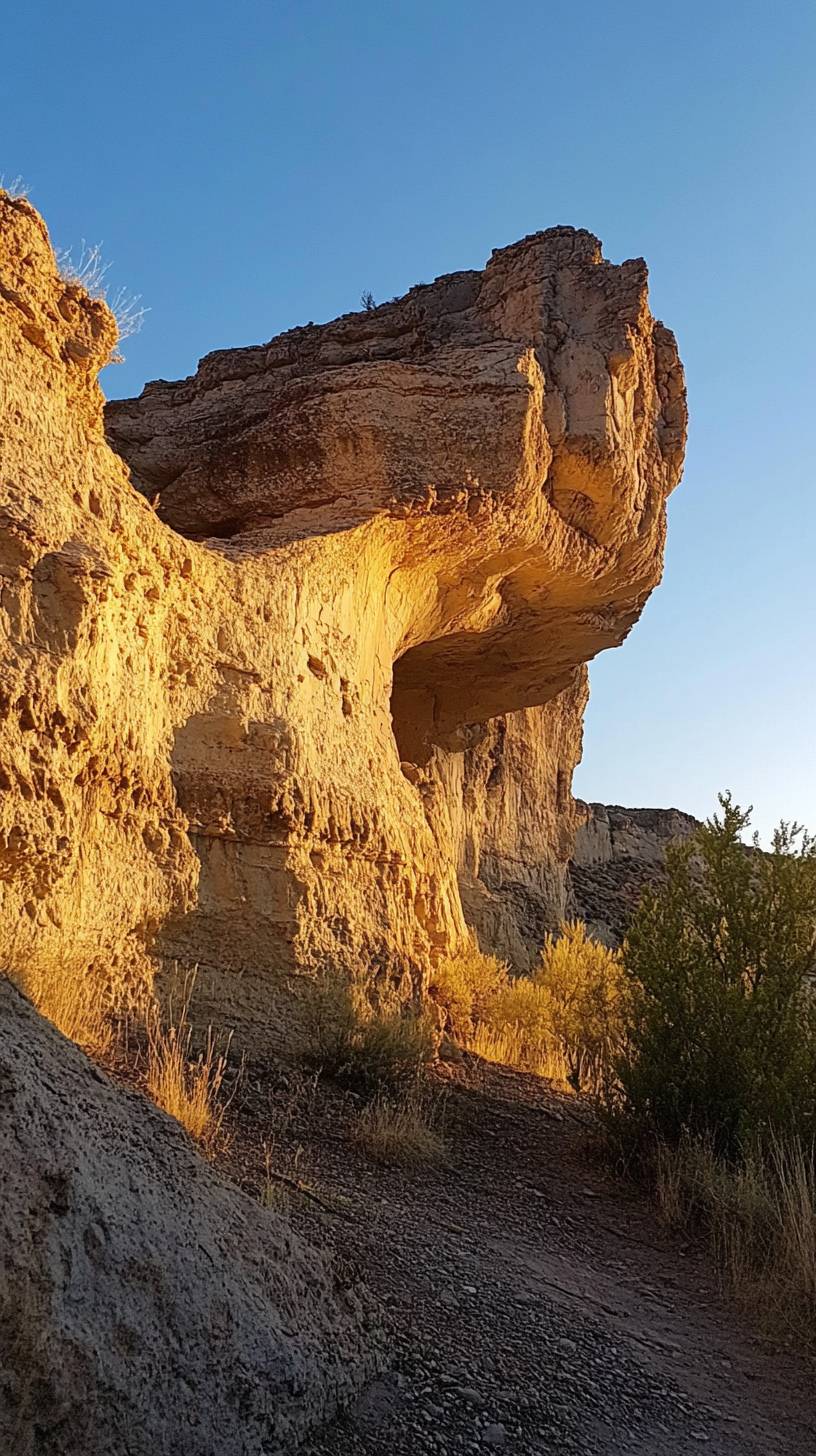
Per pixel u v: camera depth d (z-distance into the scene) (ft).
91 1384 9.16
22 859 21.74
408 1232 18.70
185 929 28.12
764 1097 26.63
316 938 31.24
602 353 45.32
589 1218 23.72
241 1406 10.46
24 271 26.55
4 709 21.68
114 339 29.50
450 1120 28.27
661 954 30.09
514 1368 14.30
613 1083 29.84
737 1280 20.49
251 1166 19.07
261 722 31.63
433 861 41.32
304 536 37.35
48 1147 10.30
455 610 47.34
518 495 41.22
